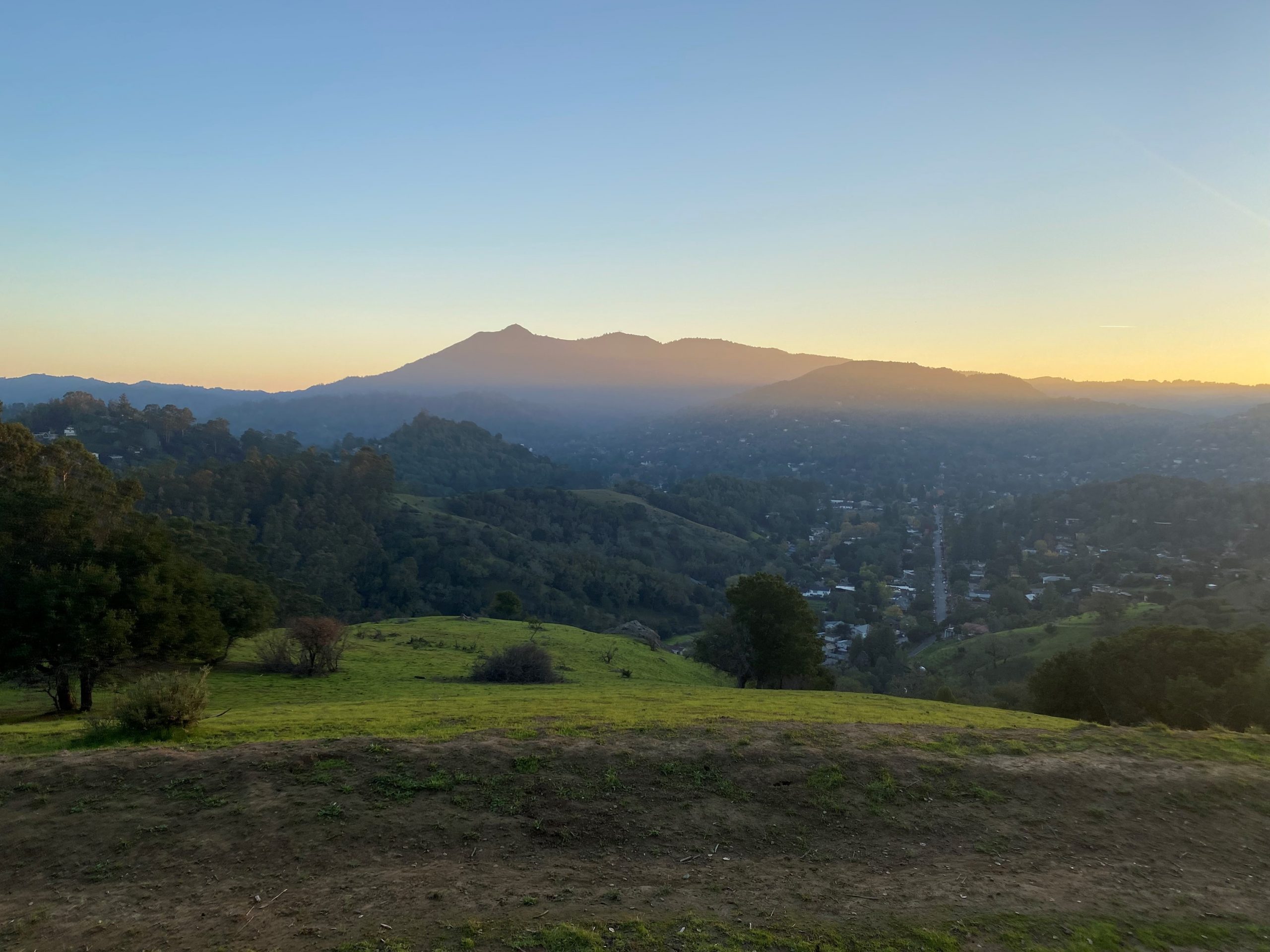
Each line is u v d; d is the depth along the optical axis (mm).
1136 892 10039
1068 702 30141
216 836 10547
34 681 23562
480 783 12180
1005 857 10836
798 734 14680
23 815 10922
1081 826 11789
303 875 9719
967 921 9055
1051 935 8844
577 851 10578
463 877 9758
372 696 27953
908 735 15102
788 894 9594
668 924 8789
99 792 11539
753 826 11406
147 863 9938
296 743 13438
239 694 27828
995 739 15141
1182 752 14781
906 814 11930
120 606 23547
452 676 34938
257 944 8227
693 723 15805
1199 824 11992
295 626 34719
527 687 31281
